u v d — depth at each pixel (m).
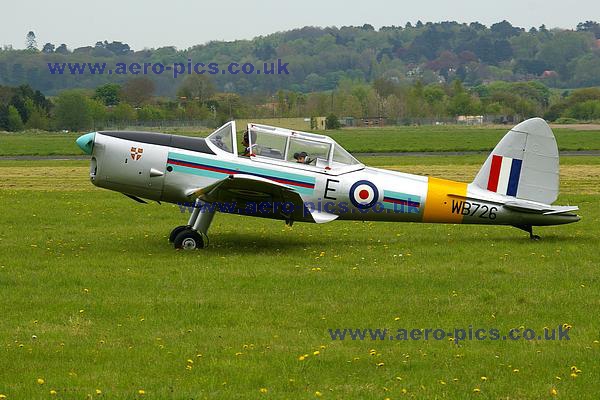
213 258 23.47
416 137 111.25
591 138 107.31
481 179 27.09
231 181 23.50
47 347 14.96
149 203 37.66
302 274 21.28
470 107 165.75
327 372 13.98
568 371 14.07
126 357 14.50
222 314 17.28
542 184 27.09
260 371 13.88
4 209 34.75
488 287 19.92
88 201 38.41
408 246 25.83
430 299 18.70
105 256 23.75
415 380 13.64
